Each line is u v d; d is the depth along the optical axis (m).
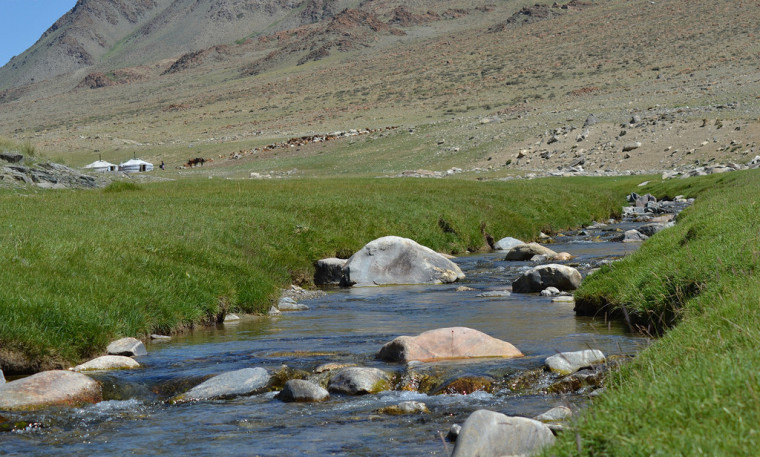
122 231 19.58
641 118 91.56
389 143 110.25
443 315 15.87
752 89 109.44
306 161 104.69
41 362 11.34
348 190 36.09
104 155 139.88
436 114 152.25
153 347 13.08
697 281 12.11
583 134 87.69
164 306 14.69
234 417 8.66
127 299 14.02
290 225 24.86
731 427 4.91
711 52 161.50
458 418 8.27
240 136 154.75
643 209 46.50
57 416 8.73
